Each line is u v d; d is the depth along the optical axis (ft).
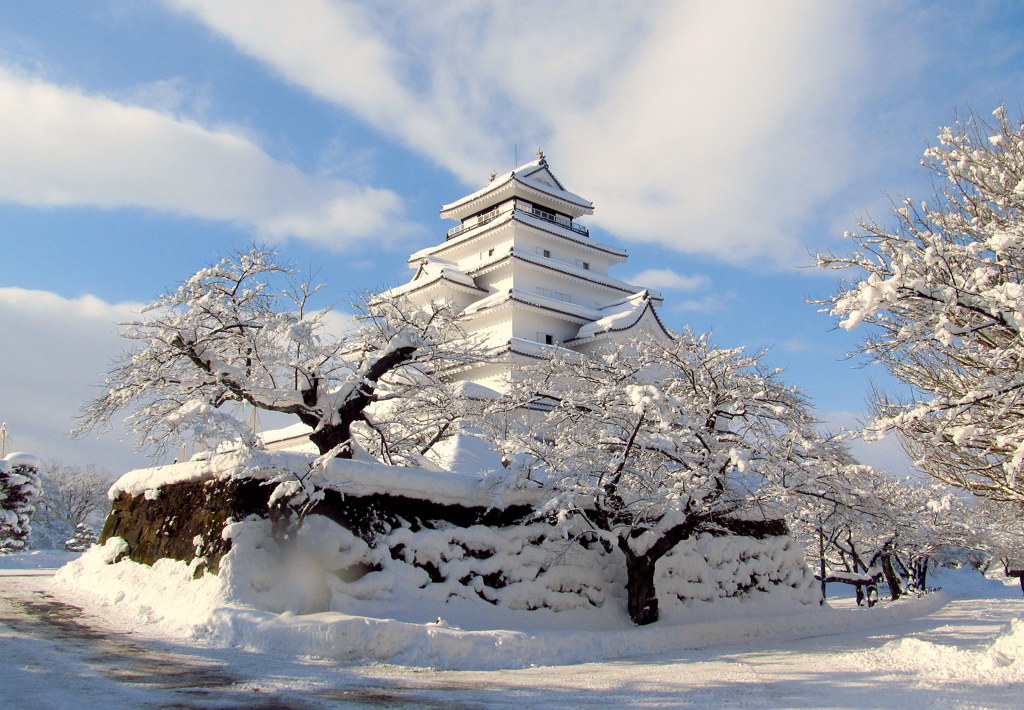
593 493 59.72
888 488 111.55
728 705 30.27
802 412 67.67
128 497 65.21
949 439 44.01
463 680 36.04
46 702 26.58
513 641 43.52
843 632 67.51
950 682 33.58
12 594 55.52
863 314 32.89
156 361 59.62
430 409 74.59
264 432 146.92
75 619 46.34
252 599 46.14
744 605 74.18
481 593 55.31
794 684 35.50
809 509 69.10
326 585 48.32
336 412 59.16
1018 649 36.50
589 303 165.17
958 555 195.21
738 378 66.39
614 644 49.06
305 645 39.68
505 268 154.40
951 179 45.98
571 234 165.58
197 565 49.98
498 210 171.83
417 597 51.37
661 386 68.64
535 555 60.29
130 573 56.24
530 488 62.90
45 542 205.87
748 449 63.62
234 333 59.11
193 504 54.19
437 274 150.82
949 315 35.40
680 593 68.13
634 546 61.16
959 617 84.94
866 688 33.65
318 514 50.88
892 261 34.99
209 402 57.98
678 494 58.80
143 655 36.50
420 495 56.90
